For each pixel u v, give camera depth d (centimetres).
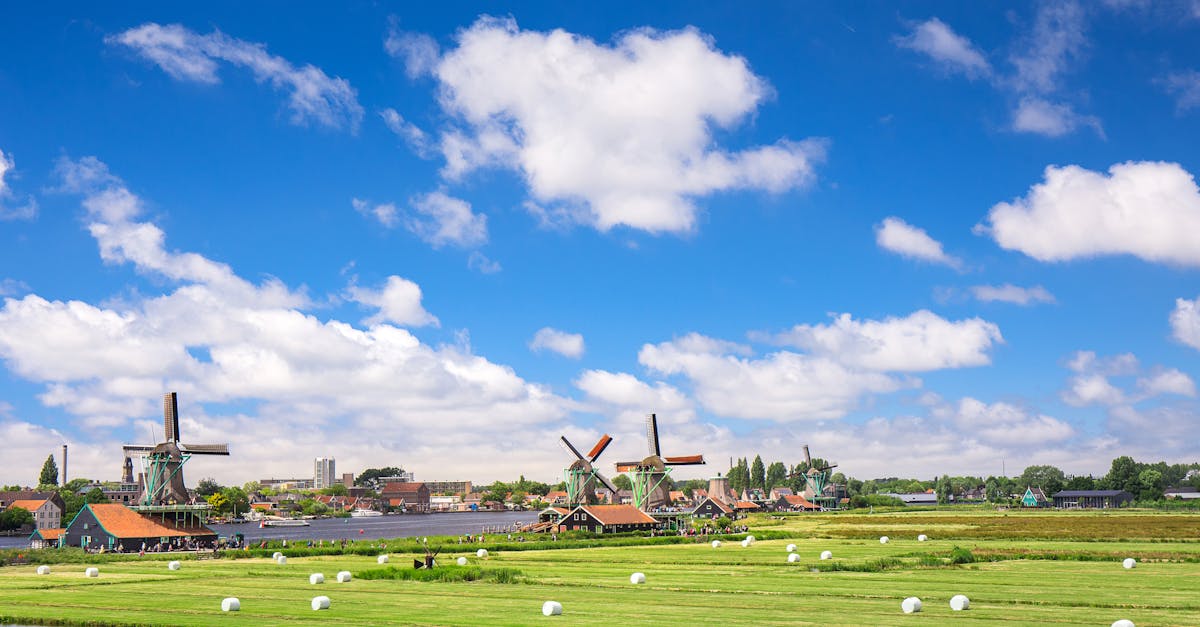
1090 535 14512
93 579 9431
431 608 7006
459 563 10650
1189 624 5975
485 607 7056
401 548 13612
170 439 16650
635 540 15838
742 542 14925
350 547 13688
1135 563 10012
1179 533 14788
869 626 5975
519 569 10219
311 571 10312
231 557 12719
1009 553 11138
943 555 11388
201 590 8356
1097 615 6381
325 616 6638
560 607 6631
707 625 6066
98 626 6419
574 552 13388
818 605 7044
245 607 7138
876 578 8931
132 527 14912
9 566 11181
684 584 8525
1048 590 7706
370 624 6275
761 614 6581
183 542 15312
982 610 6656
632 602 7306
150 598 7769
